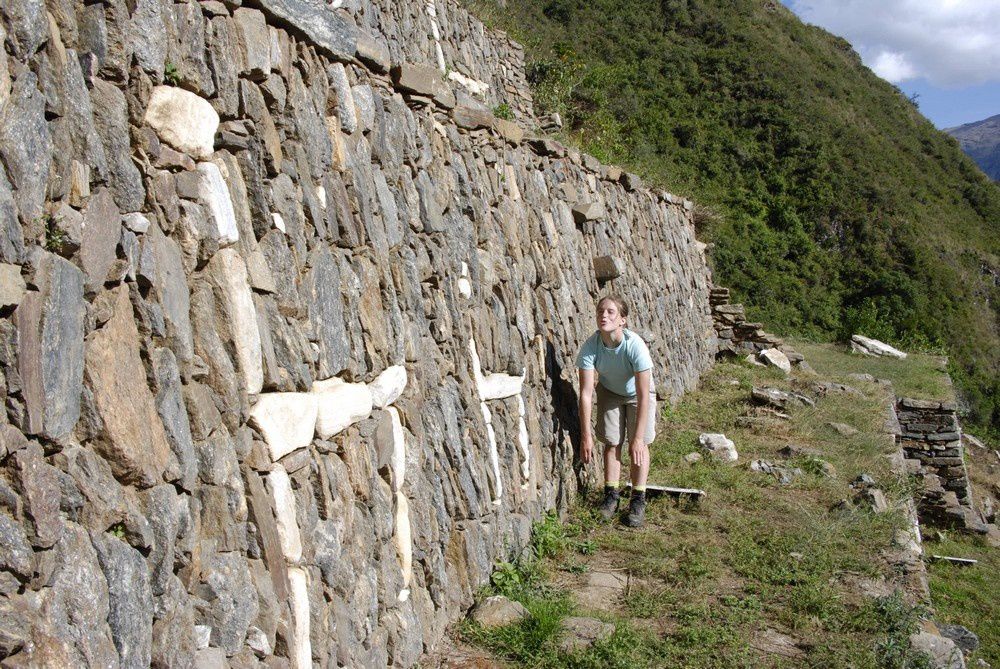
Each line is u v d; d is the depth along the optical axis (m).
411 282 3.91
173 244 2.26
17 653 1.51
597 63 32.44
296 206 2.90
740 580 4.94
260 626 2.37
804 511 6.11
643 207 10.56
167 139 2.26
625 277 8.73
